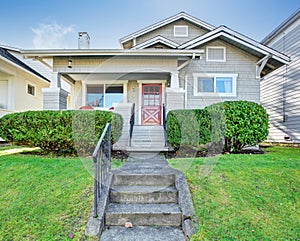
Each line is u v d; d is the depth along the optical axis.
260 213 2.88
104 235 2.71
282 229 2.62
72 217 2.79
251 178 3.70
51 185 3.46
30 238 2.47
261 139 5.95
